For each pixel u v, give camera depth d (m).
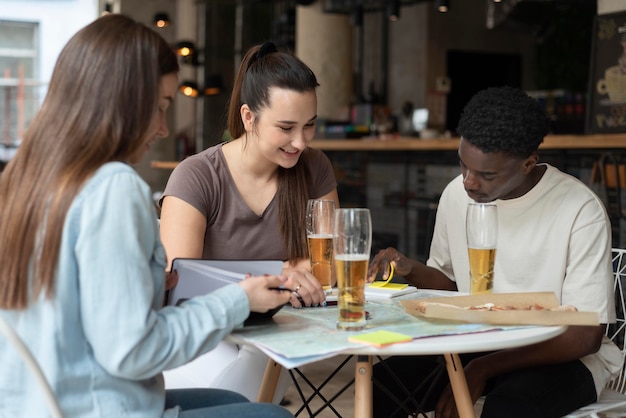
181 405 1.69
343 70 8.01
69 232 1.34
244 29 10.59
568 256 1.99
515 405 1.82
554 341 1.85
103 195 1.34
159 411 1.44
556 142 5.00
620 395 2.03
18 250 1.35
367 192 7.26
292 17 9.00
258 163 2.24
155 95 1.45
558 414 1.86
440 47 9.09
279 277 1.56
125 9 10.29
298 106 2.06
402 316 1.70
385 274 2.10
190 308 1.44
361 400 1.62
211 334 1.44
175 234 2.16
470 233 1.78
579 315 1.55
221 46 10.63
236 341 1.50
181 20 10.55
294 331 1.56
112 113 1.40
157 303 1.46
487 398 1.87
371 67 9.52
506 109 1.82
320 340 1.47
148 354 1.35
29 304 1.36
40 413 1.35
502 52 9.48
